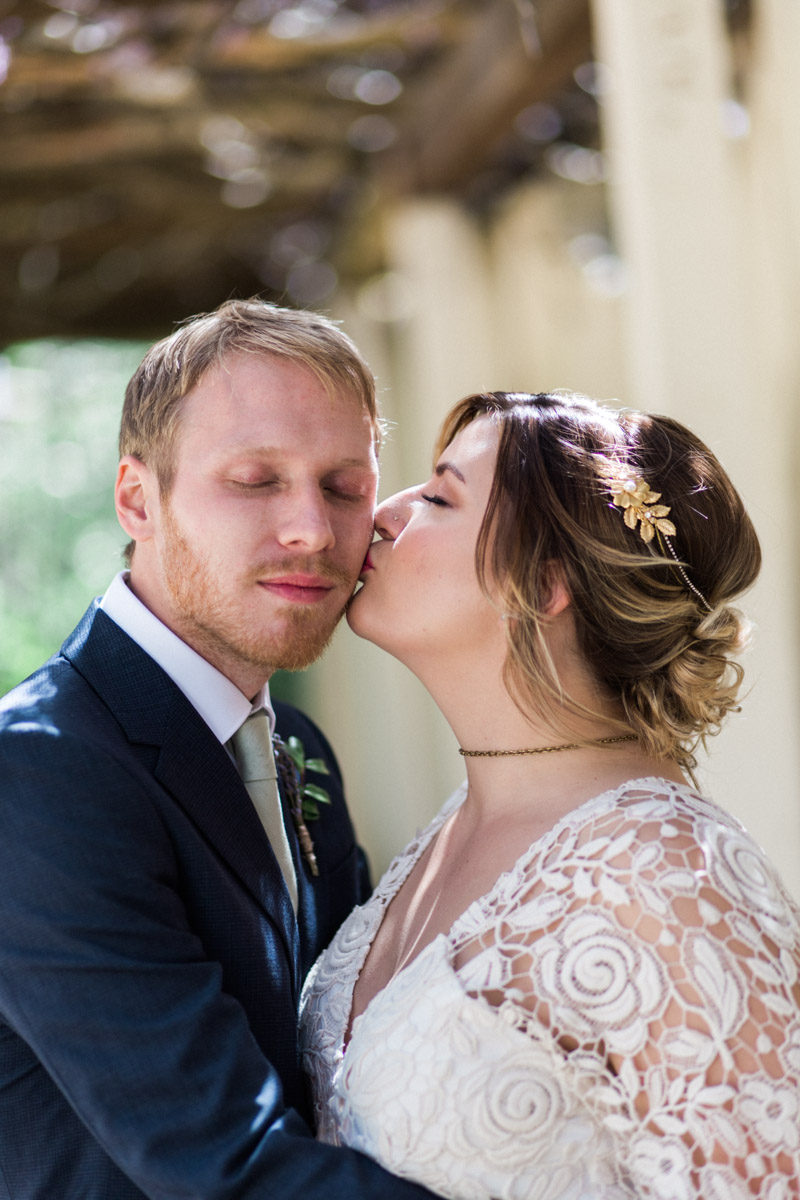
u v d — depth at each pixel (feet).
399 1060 5.53
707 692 6.33
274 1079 5.50
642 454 6.43
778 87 12.14
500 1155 5.32
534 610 6.06
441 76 16.74
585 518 6.14
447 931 5.95
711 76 10.25
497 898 5.78
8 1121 5.65
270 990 6.00
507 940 5.60
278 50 15.39
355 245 21.18
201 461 6.15
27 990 5.36
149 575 6.50
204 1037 5.35
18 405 41.70
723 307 10.20
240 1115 5.27
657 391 10.20
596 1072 5.34
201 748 6.12
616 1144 5.41
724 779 10.28
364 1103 5.57
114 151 17.89
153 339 25.44
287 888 6.42
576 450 6.24
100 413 43.47
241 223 21.52
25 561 42.45
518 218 18.99
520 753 6.28
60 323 24.75
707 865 5.45
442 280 18.57
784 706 10.49
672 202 10.22
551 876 5.63
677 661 6.26
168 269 23.40
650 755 6.25
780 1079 5.18
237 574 6.15
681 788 5.91
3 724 5.84
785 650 10.53
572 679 6.29
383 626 6.44
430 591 6.30
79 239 21.33
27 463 42.68
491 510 6.19
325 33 15.30
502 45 14.47
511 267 19.15
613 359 19.61
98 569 42.98
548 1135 5.34
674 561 6.12
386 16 15.23
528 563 6.08
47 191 19.30
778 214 13.62
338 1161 5.32
